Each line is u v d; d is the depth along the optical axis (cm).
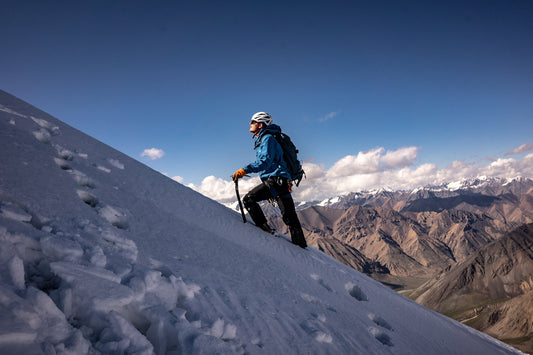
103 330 139
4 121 396
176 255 284
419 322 461
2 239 152
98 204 307
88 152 497
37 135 418
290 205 560
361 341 290
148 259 239
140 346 142
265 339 213
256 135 544
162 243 298
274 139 519
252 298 263
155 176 579
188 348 158
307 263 482
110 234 234
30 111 536
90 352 127
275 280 341
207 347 163
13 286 130
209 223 463
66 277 152
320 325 273
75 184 319
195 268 271
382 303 466
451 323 572
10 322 107
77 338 126
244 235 478
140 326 165
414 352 335
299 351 220
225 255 347
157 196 465
